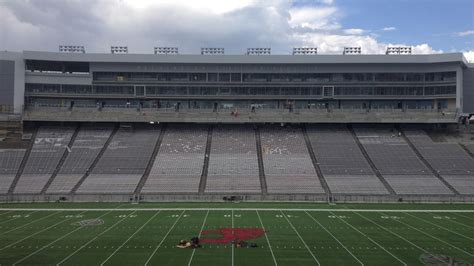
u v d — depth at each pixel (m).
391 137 79.69
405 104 84.50
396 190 63.84
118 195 61.66
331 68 84.00
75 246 35.53
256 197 61.78
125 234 40.03
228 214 50.91
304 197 61.56
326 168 70.31
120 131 80.50
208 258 32.16
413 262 31.34
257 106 85.19
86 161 71.56
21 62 81.25
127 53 83.19
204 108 84.88
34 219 47.47
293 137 79.69
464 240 38.19
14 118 78.38
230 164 71.19
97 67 83.75
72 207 55.97
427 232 41.44
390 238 38.94
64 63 84.06
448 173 68.44
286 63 83.00
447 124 82.81
